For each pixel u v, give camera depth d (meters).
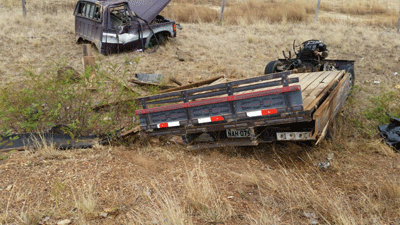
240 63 11.38
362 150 5.95
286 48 13.24
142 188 4.51
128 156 5.61
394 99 7.57
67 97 6.30
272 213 3.96
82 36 12.66
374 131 6.55
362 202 4.18
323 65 8.69
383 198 4.29
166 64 11.20
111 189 4.45
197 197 4.10
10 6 18.77
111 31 11.59
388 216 3.89
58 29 14.77
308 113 4.51
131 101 6.70
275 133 5.36
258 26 16.70
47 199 4.14
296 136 5.17
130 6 12.92
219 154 5.79
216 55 12.16
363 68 11.09
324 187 4.61
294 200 4.21
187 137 5.81
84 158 5.36
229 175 4.93
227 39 14.44
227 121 5.04
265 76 4.61
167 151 5.85
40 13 17.55
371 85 9.57
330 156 5.56
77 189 4.38
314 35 15.32
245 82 4.75
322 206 4.02
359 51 12.95
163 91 7.70
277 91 4.55
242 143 5.37
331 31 16.05
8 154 5.34
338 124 6.73
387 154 5.70
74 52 12.05
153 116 5.56
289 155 5.77
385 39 14.44
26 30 14.16
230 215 3.87
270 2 23.44
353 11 21.98
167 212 3.77
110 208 3.98
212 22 17.94
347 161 5.48
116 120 6.62
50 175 4.73
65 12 18.42
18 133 6.29
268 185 4.59
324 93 5.48
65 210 3.93
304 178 4.70
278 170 5.18
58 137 6.13
